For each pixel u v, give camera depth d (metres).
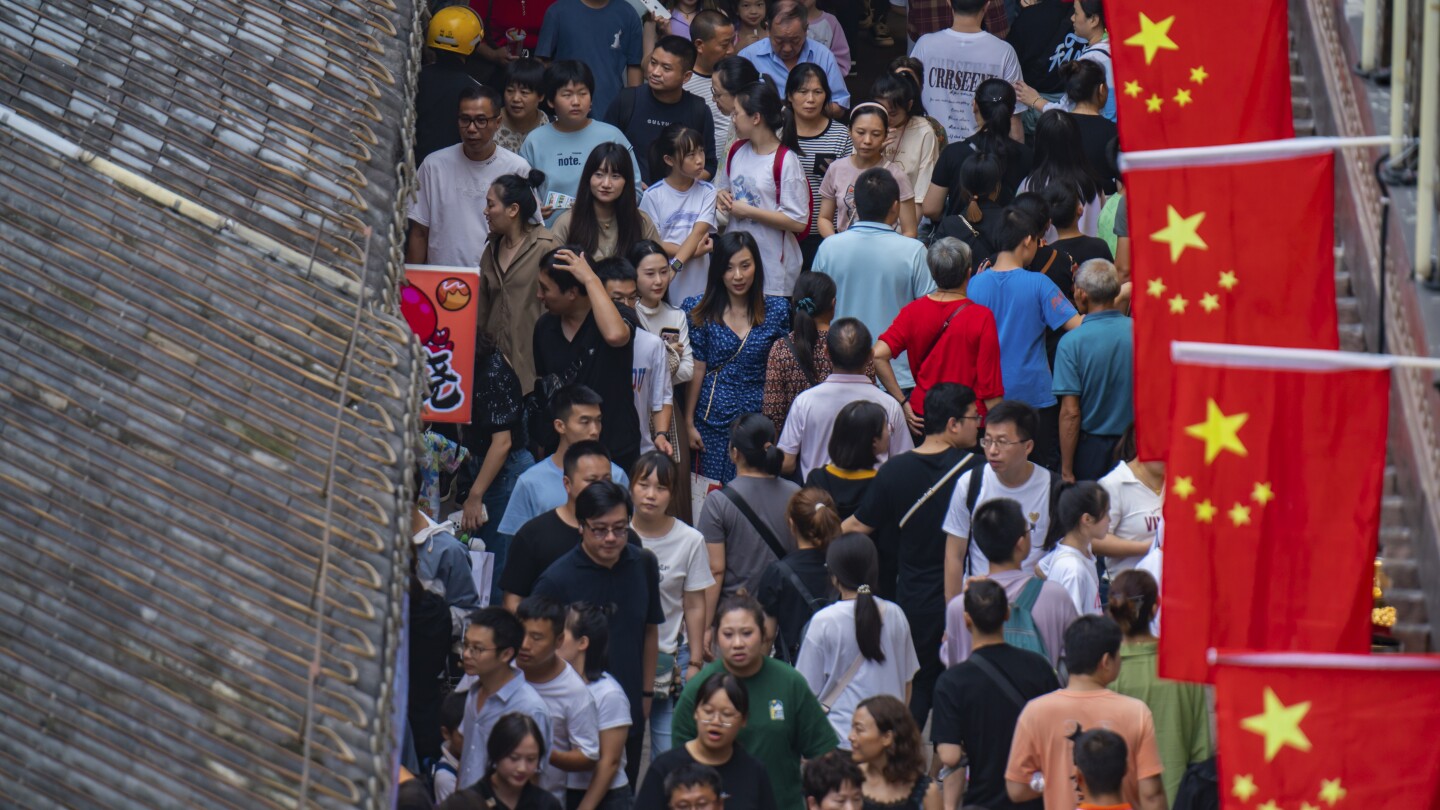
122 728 12.66
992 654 27.42
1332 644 20.84
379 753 13.10
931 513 32.56
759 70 52.66
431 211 41.19
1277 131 29.02
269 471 15.41
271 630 13.81
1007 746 27.09
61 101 19.27
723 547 32.84
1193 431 20.98
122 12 20.78
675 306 42.69
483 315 38.84
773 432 33.06
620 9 50.84
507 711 25.75
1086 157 44.25
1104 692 26.11
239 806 12.27
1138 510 32.09
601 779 27.17
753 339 39.41
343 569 14.63
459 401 32.81
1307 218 24.08
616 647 28.81
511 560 30.33
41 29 20.05
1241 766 18.38
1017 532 29.19
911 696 32.16
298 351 16.92
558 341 35.91
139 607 13.65
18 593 13.48
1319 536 20.81
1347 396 20.59
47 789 12.12
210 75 20.44
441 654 27.42
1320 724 18.25
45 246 17.09
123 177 18.22
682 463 38.50
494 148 41.34
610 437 36.06
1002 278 39.28
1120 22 29.31
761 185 43.66
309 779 12.54
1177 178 24.42
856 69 66.25
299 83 20.91
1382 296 23.30
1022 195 40.50
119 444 15.18
